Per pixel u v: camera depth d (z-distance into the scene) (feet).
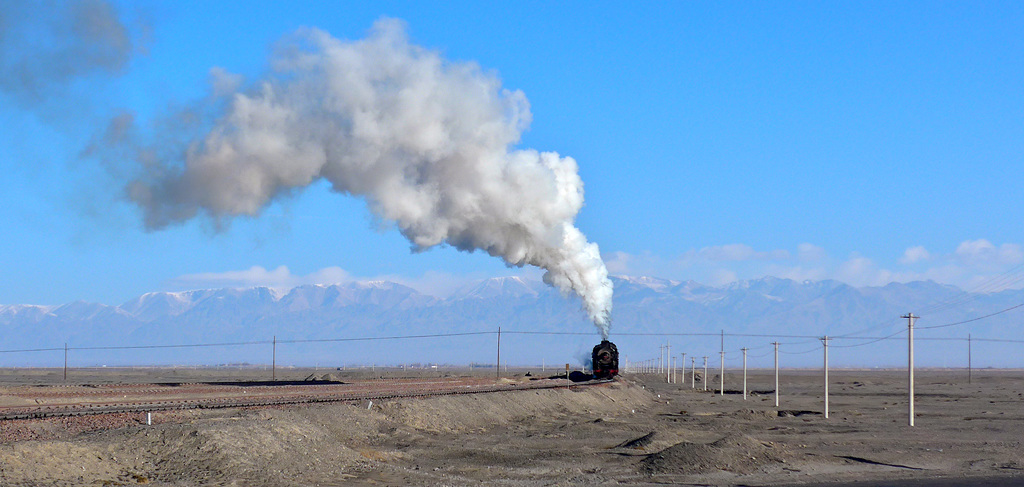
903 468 157.79
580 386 346.33
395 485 125.49
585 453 167.22
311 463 133.69
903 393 493.36
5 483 102.01
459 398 237.45
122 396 230.68
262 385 336.08
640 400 373.40
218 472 121.08
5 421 143.02
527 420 246.68
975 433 226.17
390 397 223.30
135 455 123.03
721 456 154.20
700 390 539.29
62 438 136.77
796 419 273.54
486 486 127.85
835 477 146.82
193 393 249.14
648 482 137.69
